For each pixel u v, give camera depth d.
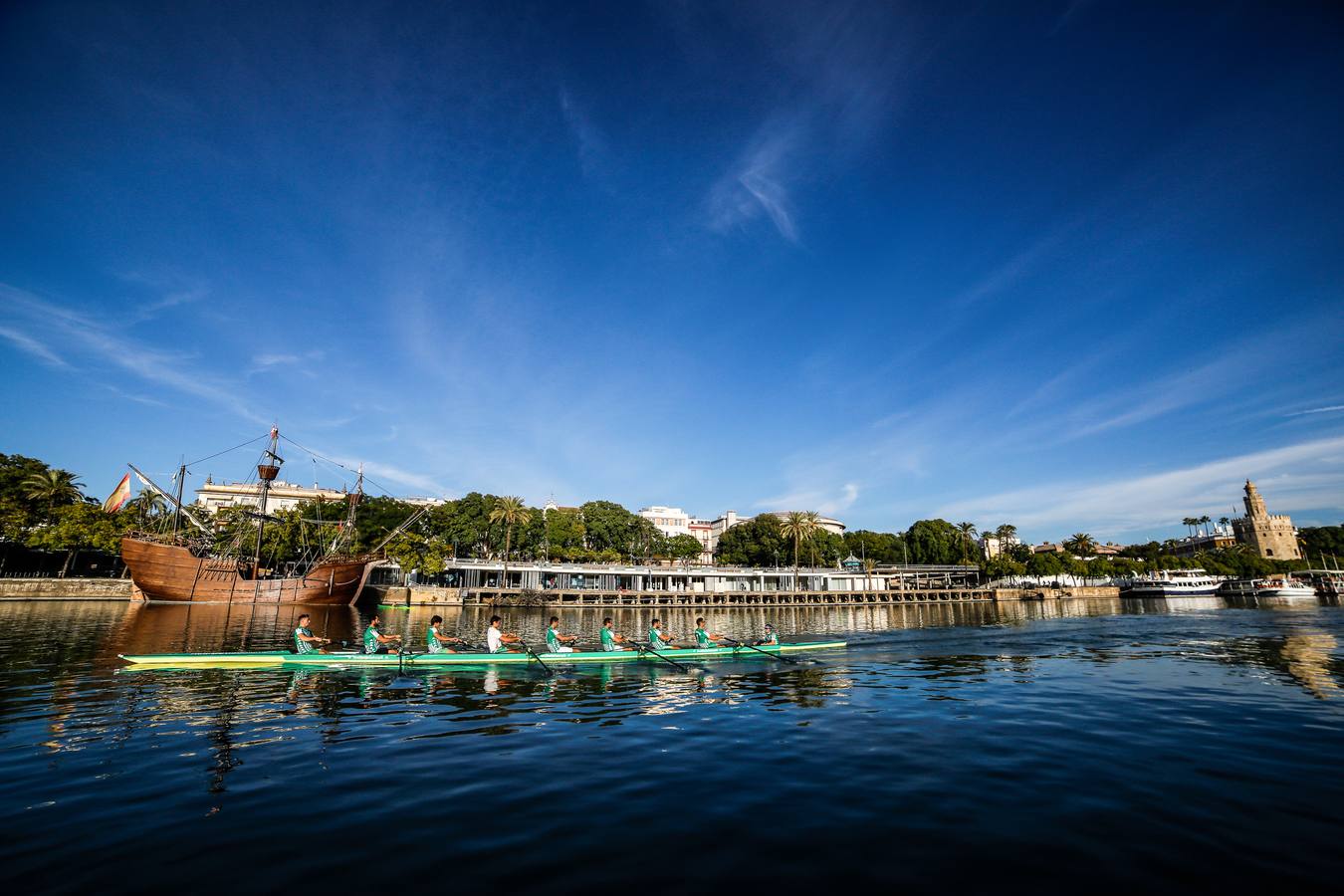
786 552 124.88
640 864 9.40
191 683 23.89
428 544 86.56
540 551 108.06
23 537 81.94
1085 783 12.97
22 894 8.55
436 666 28.06
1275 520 181.50
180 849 9.88
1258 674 26.97
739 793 12.35
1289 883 8.91
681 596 91.56
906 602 111.12
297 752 15.19
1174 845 10.07
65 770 13.80
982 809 11.53
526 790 12.50
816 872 9.19
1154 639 41.25
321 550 88.75
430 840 10.20
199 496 140.38
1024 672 27.77
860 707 20.44
